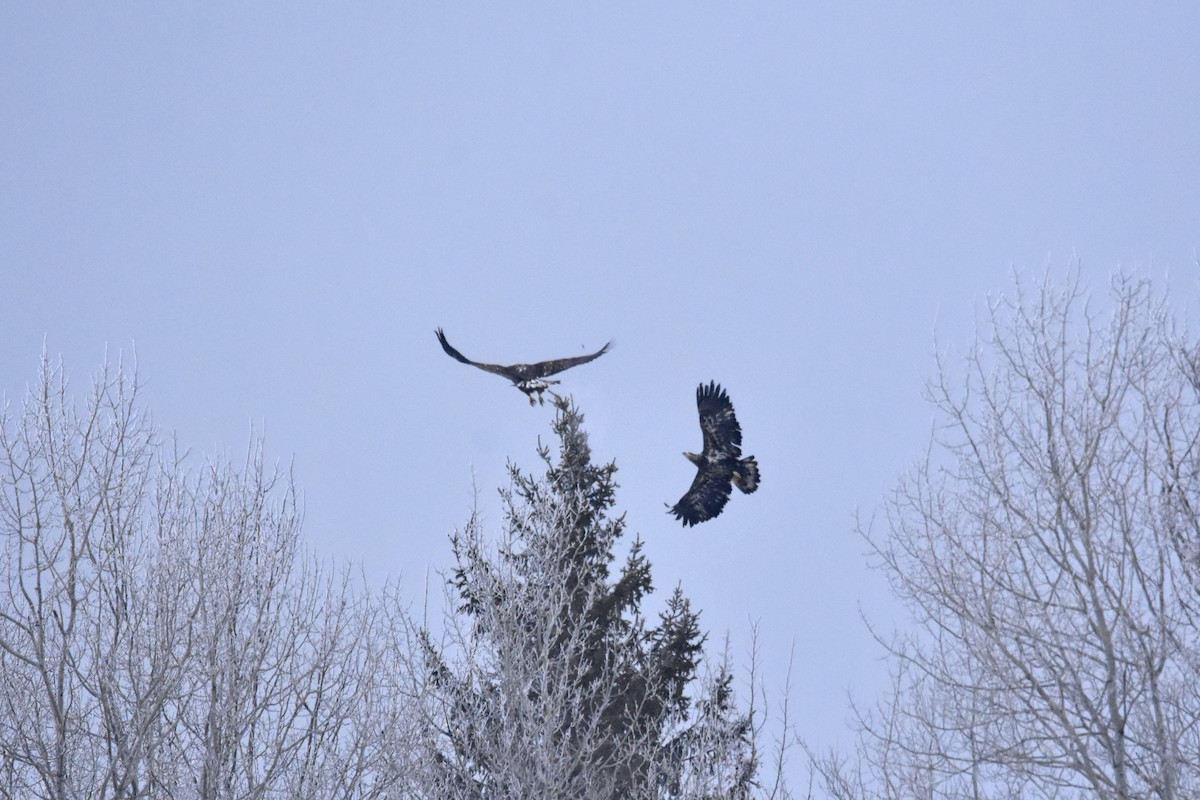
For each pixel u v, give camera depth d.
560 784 19.00
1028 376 15.57
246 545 18.53
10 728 16.80
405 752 18.05
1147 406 15.27
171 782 17.05
